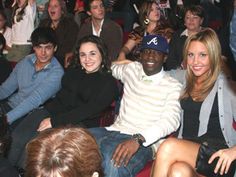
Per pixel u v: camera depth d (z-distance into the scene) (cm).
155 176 241
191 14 404
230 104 265
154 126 265
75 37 461
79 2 579
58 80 333
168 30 418
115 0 566
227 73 272
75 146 124
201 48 265
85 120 299
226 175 230
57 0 470
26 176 124
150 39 281
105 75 303
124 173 255
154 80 283
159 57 280
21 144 301
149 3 416
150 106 280
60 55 457
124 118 288
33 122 311
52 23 481
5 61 382
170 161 239
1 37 392
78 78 310
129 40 415
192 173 229
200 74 267
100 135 277
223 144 252
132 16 543
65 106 314
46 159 121
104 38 440
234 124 271
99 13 440
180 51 400
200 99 270
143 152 267
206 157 235
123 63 310
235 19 162
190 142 244
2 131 185
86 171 124
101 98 298
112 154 259
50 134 127
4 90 354
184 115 277
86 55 302
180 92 278
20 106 326
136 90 286
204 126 268
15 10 514
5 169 175
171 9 506
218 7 536
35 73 340
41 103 330
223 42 327
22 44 511
